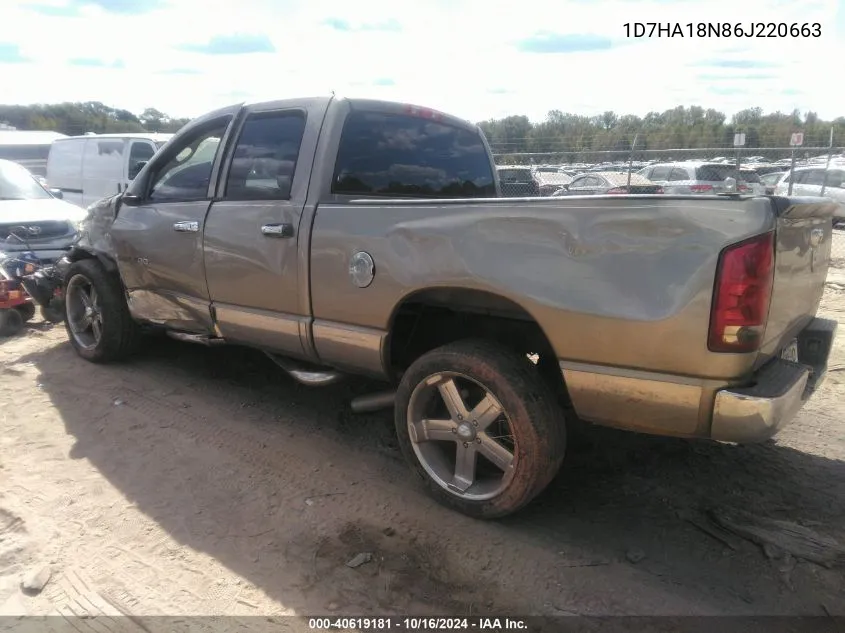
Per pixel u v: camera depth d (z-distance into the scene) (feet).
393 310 10.50
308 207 11.58
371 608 8.45
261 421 13.94
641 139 63.82
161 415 14.23
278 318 12.30
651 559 9.29
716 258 7.83
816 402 14.71
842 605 8.30
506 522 10.23
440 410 10.95
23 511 10.55
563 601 8.51
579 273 8.68
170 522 10.32
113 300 16.62
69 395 15.37
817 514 10.30
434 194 13.73
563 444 9.67
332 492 11.15
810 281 9.78
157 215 14.67
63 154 43.32
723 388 8.09
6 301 20.34
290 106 12.57
